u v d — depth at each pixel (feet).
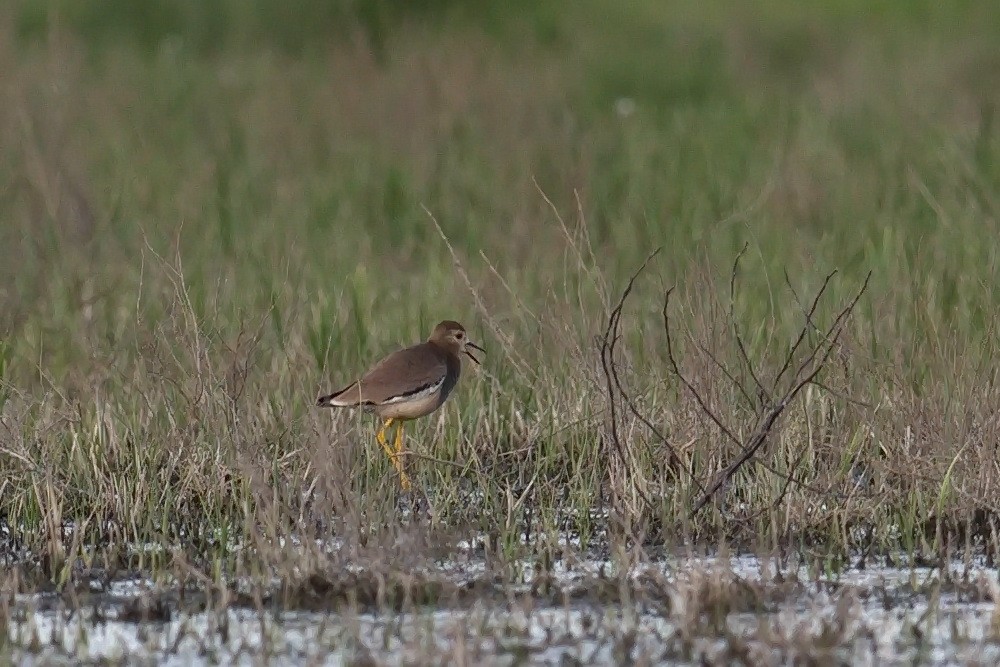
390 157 70.23
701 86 89.40
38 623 31.17
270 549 33.96
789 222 58.65
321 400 40.24
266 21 100.12
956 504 37.58
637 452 39.34
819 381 42.11
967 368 40.45
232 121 76.02
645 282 53.06
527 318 48.80
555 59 94.12
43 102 66.90
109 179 64.08
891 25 103.86
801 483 37.04
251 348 40.14
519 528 37.73
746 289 51.16
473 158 68.80
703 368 39.40
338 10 100.78
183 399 42.37
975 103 73.92
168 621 31.17
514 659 28.25
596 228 59.77
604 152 71.20
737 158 69.67
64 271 53.21
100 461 40.24
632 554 34.42
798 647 28.07
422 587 32.27
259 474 36.22
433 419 45.21
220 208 61.21
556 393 43.01
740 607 31.55
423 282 54.80
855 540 36.83
